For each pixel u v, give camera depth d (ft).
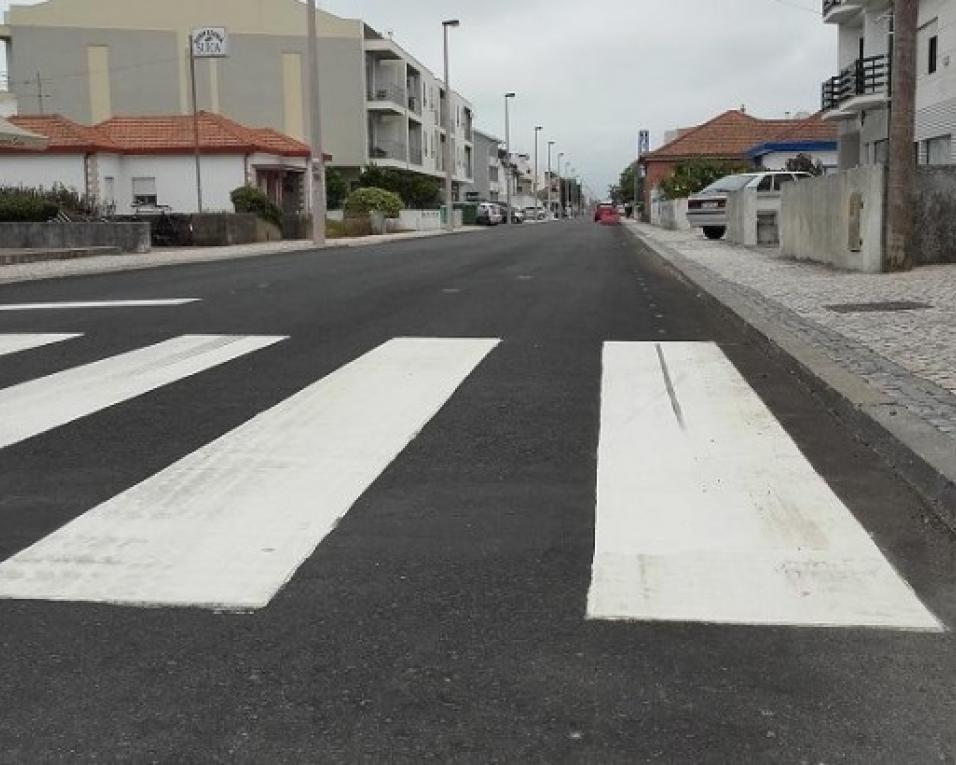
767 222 80.02
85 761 8.42
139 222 91.45
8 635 10.64
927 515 14.01
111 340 30.37
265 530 13.56
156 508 14.43
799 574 11.92
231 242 105.70
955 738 8.64
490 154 389.60
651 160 208.44
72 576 12.08
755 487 15.17
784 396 21.97
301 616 11.07
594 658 10.07
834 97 115.65
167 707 9.25
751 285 43.09
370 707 9.22
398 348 28.27
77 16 174.81
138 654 10.23
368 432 18.71
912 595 11.33
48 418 20.02
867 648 10.18
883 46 102.32
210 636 10.60
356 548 13.00
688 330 32.24
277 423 19.42
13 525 13.87
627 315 36.14
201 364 25.99
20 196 96.07
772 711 9.09
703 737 8.69
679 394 21.91
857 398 19.25
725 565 12.21
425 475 16.06
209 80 177.99
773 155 160.56
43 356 27.53
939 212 48.65
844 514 13.94
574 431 18.71
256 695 9.44
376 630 10.74
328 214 167.22
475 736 8.72
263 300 41.70
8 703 9.34
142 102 176.86
